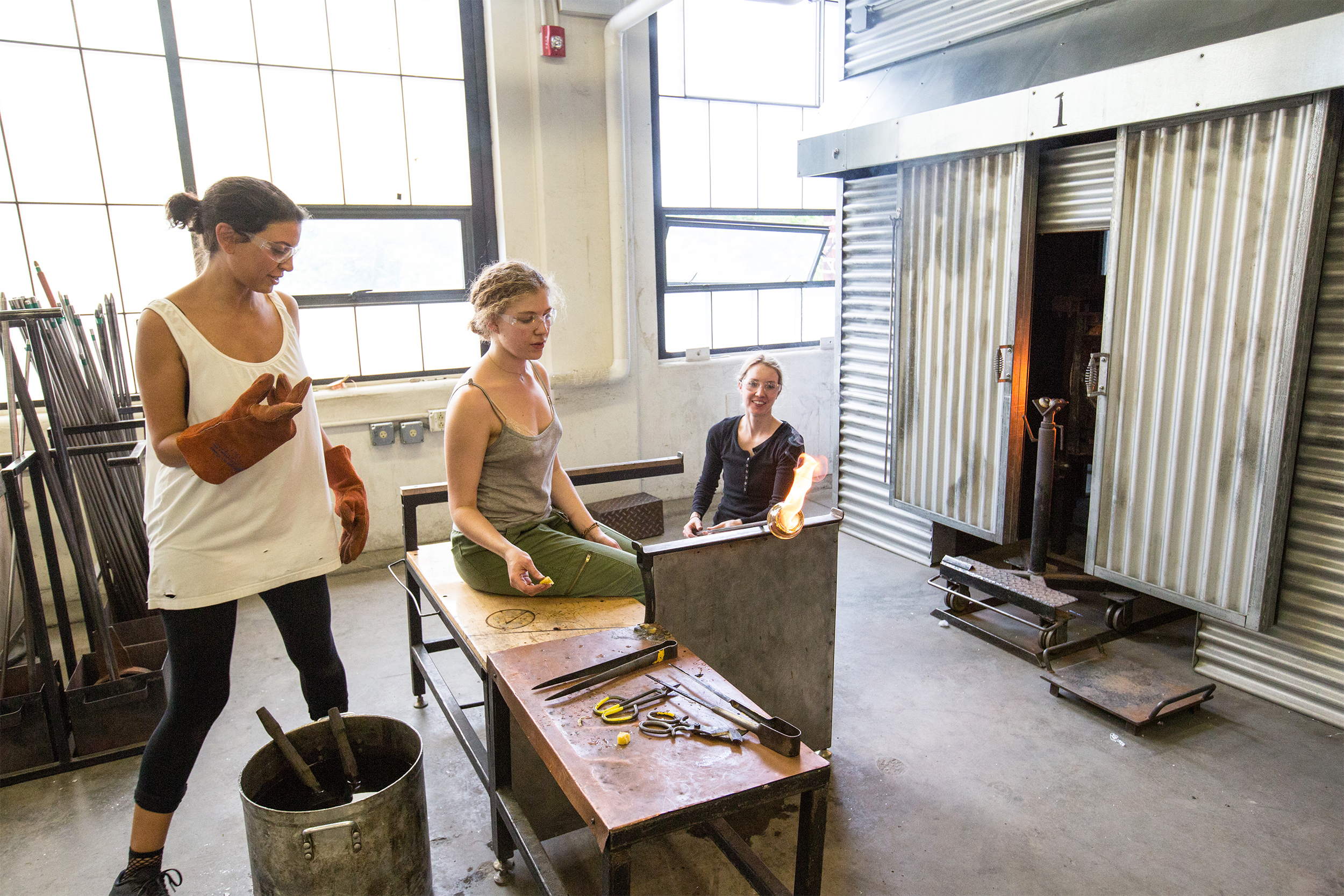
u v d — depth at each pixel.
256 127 3.79
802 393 5.35
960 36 3.53
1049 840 2.13
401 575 4.07
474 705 2.61
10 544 3.02
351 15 3.87
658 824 1.25
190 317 1.73
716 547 2.04
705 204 4.91
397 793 1.70
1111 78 2.81
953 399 3.74
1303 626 2.66
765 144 5.07
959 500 3.78
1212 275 2.70
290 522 1.91
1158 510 2.96
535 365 2.48
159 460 1.73
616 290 4.45
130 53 3.53
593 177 4.35
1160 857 2.07
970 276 3.56
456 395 2.17
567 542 2.27
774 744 1.43
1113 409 3.06
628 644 1.81
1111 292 3.01
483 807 2.31
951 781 2.38
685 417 4.95
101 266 3.63
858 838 2.15
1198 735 2.59
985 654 3.14
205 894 1.99
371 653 3.23
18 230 3.47
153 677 2.57
